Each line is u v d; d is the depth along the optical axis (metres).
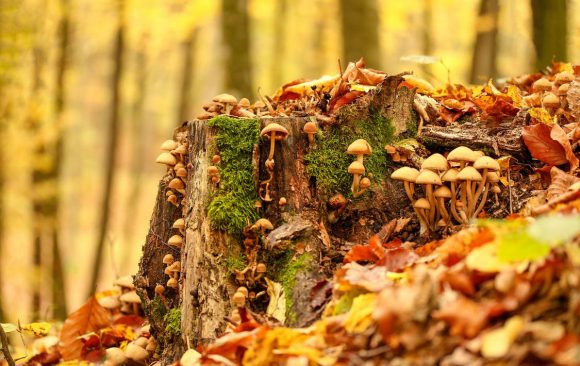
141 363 1.58
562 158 1.52
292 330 1.33
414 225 1.52
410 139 1.57
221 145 1.51
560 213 1.35
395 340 1.24
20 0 2.99
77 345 1.69
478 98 1.68
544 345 1.19
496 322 1.23
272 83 5.93
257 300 1.48
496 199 1.52
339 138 1.54
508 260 1.24
